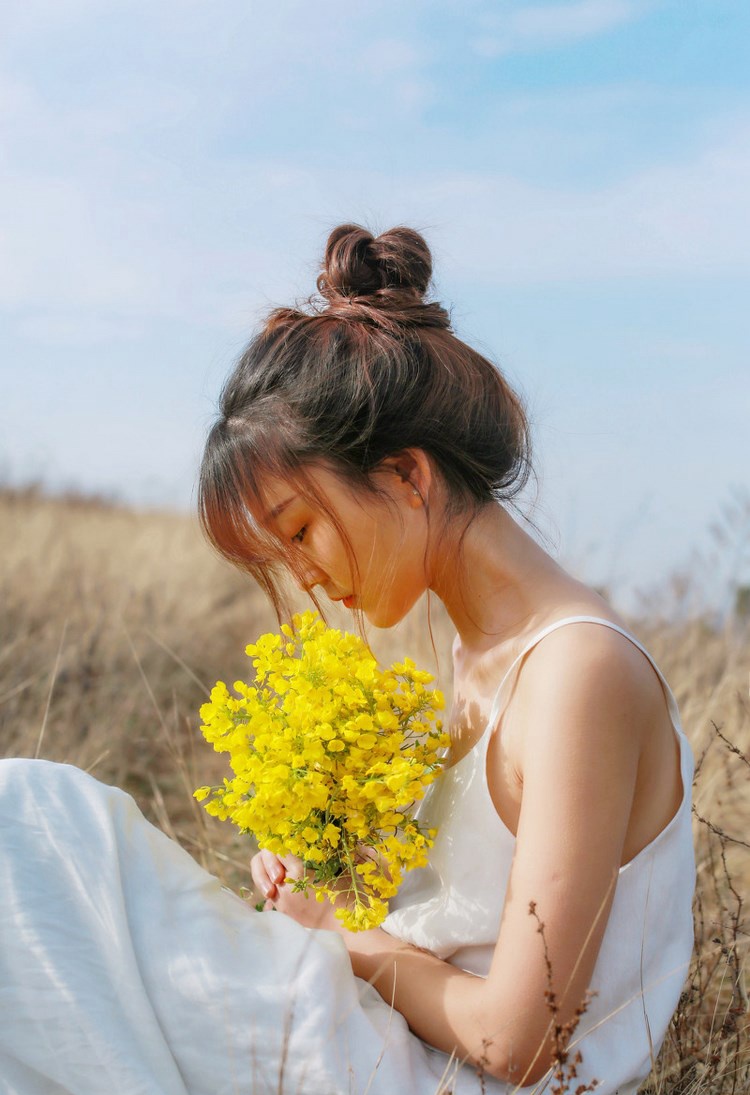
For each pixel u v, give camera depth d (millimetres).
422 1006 1357
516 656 1416
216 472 1507
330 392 1422
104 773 3607
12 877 1254
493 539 1475
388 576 1471
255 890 2639
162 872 1355
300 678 1429
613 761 1272
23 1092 1222
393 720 1390
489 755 1404
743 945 2258
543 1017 1250
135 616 5297
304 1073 1241
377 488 1447
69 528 7598
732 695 3266
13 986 1216
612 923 1361
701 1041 1803
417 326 1534
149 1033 1234
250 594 6535
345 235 1604
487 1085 1335
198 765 3771
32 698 3904
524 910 1254
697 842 2553
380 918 1371
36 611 5035
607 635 1331
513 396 1604
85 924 1261
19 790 1340
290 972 1296
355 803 1382
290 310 1559
